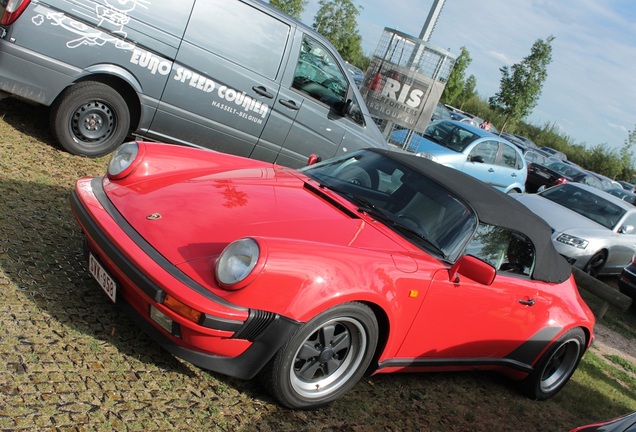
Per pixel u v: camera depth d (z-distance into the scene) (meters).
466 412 4.26
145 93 6.17
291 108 6.97
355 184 4.29
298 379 3.28
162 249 3.13
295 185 4.16
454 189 4.25
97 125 6.10
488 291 3.99
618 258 10.63
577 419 4.86
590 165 59.22
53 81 5.70
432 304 3.66
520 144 36.72
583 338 4.93
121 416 2.82
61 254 4.07
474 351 4.25
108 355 3.22
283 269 2.96
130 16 5.88
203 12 6.20
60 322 3.33
